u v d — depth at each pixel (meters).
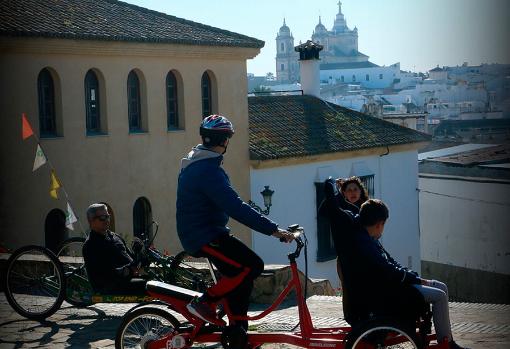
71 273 9.17
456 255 37.12
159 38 22.38
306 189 26.66
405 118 41.19
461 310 10.48
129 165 22.11
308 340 6.18
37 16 20.64
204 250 6.27
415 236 31.45
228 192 6.12
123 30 21.94
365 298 6.23
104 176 21.42
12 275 9.58
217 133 6.22
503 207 34.91
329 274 27.23
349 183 8.45
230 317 6.37
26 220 19.44
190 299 6.45
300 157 26.00
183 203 6.26
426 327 6.28
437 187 37.94
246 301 6.41
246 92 25.86
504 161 38.78
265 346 7.39
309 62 32.59
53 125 20.38
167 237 23.27
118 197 21.81
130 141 22.12
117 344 6.56
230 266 6.29
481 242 35.91
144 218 22.94
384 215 6.34
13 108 19.16
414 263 31.42
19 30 18.88
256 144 25.92
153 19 24.45
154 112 22.81
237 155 25.22
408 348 6.56
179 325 6.47
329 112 30.69
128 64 21.97
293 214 26.22
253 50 25.72
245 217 6.10
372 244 6.25
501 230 35.00
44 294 9.31
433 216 38.31
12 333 8.23
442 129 66.75
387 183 29.88
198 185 6.17
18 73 19.22
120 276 8.52
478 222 36.00
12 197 19.16
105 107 21.47
